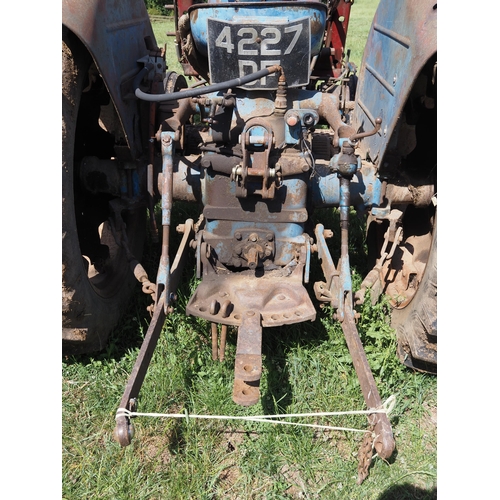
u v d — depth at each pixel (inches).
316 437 74.6
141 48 92.7
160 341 87.6
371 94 93.6
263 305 72.7
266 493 67.8
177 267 78.0
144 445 73.5
